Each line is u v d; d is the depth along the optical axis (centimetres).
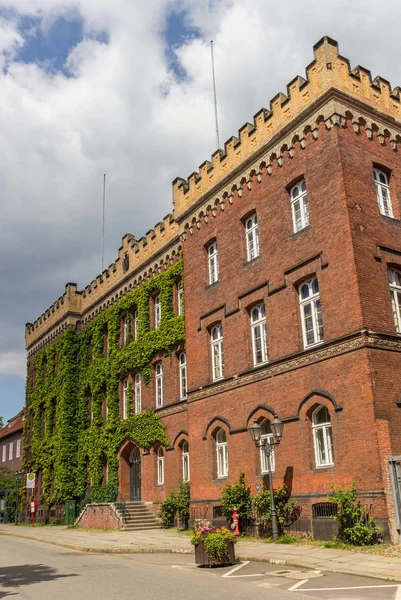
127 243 3631
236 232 2536
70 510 3775
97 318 3928
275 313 2231
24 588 1285
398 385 1853
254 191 2456
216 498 2422
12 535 3156
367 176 2095
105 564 1691
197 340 2705
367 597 1061
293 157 2258
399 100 2333
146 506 3075
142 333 3328
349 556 1548
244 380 2339
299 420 2030
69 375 4103
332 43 2170
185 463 2884
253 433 2023
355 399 1827
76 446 3978
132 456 3400
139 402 3356
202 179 2812
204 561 1571
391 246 2055
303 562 1495
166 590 1203
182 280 3047
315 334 2064
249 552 1728
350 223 1961
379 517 1688
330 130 2095
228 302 2516
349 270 1928
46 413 4391
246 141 2530
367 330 1842
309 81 2209
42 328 4744
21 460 4978
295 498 1988
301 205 2225
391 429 1778
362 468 1767
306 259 2112
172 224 3169
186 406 2881
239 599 1080
